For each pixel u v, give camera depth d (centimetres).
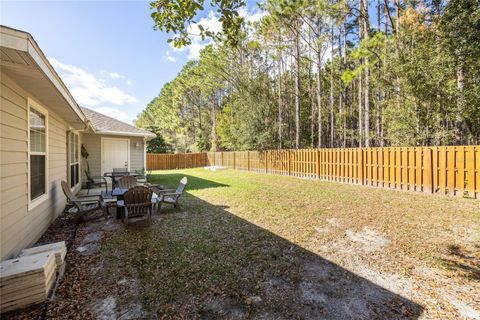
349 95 1967
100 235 421
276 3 1187
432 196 660
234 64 1870
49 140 487
